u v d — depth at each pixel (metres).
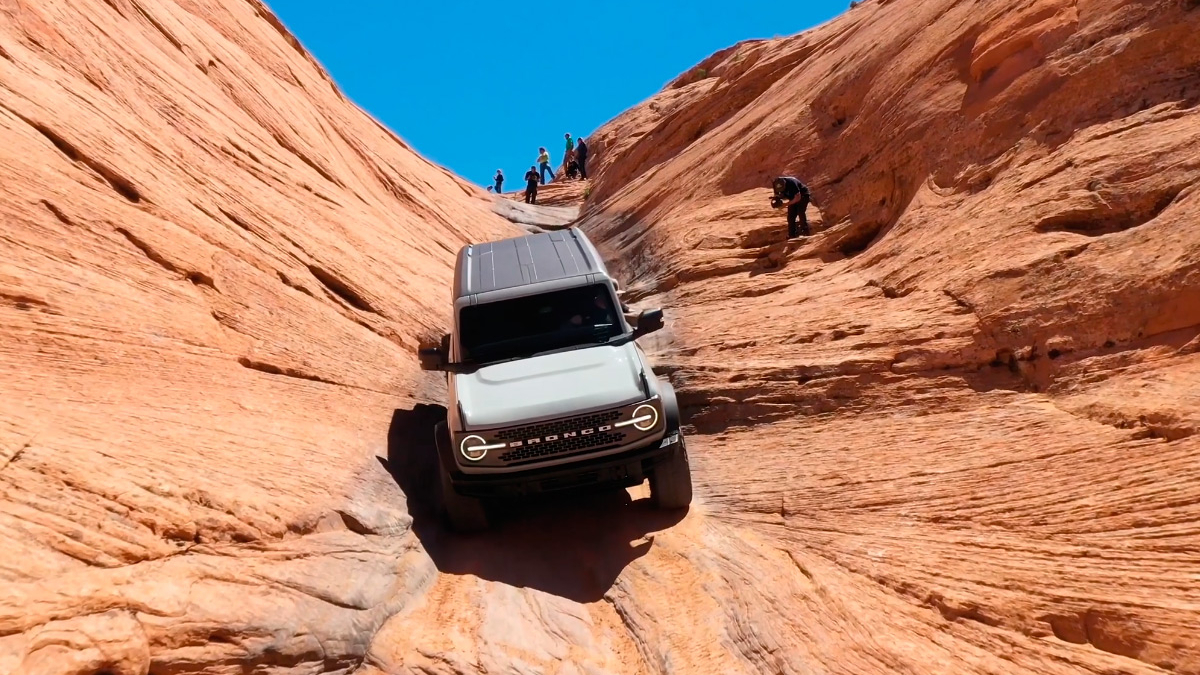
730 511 6.41
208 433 5.39
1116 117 8.76
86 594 3.55
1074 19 9.92
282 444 5.73
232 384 6.41
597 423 5.70
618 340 6.50
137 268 6.79
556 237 8.10
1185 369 6.15
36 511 3.81
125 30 10.38
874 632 4.87
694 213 14.70
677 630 4.88
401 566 5.17
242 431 5.66
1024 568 5.10
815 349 8.51
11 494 3.83
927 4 13.84
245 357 6.93
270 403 6.43
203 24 13.79
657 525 6.16
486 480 5.71
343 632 4.30
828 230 12.23
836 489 6.39
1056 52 9.91
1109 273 7.02
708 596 5.19
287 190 10.88
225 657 3.79
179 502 4.39
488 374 6.22
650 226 16.09
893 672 4.56
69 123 7.50
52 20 8.70
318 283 9.23
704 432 8.02
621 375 6.04
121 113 8.57
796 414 7.82
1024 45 10.45
